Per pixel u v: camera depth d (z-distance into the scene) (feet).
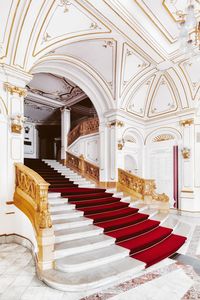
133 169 33.65
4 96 16.11
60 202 18.60
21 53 16.07
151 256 12.84
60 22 16.21
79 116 49.01
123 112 28.27
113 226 15.72
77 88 32.42
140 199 24.94
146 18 16.70
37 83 31.01
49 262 10.96
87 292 9.45
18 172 15.81
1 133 15.80
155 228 18.07
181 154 28.53
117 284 10.16
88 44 20.62
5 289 9.45
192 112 27.22
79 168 33.37
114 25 16.89
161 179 30.86
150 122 32.63
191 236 17.70
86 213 17.26
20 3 13.70
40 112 44.24
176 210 28.30
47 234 11.04
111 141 28.48
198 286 10.07
